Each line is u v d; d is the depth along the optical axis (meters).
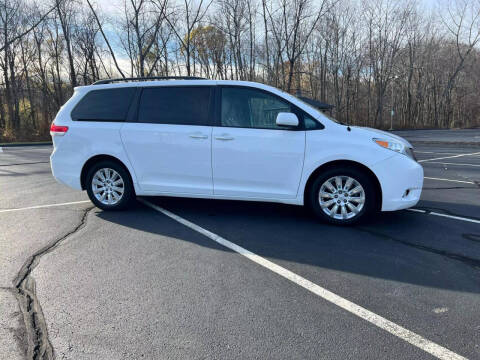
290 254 3.49
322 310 2.50
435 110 50.88
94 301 2.60
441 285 2.87
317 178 4.29
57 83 32.28
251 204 5.38
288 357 2.01
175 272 3.08
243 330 2.26
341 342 2.14
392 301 2.62
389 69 41.31
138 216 4.75
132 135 4.68
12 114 27.84
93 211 5.01
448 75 49.56
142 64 19.89
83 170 4.96
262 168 4.36
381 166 4.07
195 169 4.55
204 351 2.06
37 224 4.40
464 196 6.01
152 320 2.37
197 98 4.60
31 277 2.96
